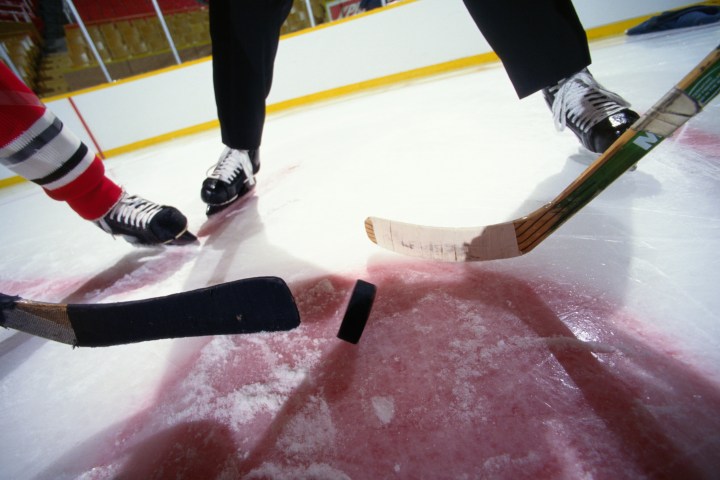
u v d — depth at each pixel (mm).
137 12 7484
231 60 894
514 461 361
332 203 1069
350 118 2244
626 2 3035
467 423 403
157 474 431
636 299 513
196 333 511
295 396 484
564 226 693
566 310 520
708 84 359
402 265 696
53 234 1509
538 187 896
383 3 4031
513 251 540
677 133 979
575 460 352
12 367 679
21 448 507
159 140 3494
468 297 581
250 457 422
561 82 911
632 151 426
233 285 463
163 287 852
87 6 7281
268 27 869
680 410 375
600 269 578
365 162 1349
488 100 1893
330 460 399
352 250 793
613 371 426
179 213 951
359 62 3400
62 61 7113
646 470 335
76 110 3264
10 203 2416
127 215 917
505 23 729
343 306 633
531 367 449
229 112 992
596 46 2812
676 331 458
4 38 6488
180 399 524
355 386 476
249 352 576
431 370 473
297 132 2184
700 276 526
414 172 1149
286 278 749
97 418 527
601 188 455
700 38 2293
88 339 568
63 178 805
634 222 668
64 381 614
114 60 7320
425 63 3381
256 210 1148
